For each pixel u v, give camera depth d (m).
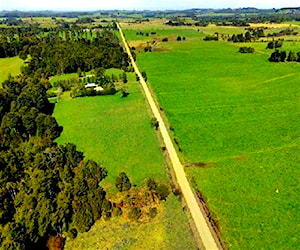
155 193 67.94
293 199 65.56
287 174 73.69
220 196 67.44
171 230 58.53
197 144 90.75
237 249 54.16
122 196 68.56
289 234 56.88
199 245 54.91
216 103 125.06
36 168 70.50
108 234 58.69
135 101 128.62
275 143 89.06
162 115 113.06
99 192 64.75
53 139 98.06
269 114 111.06
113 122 107.56
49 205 57.59
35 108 106.31
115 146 90.44
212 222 60.22
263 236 56.72
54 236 57.41
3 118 96.06
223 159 81.94
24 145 87.12
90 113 117.44
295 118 105.50
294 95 129.75
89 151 88.62
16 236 49.81
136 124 105.00
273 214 61.78
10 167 72.06
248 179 72.75
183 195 68.06
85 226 59.22
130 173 77.19
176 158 82.94
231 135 95.62
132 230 59.25
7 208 59.97
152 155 84.69
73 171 74.94
